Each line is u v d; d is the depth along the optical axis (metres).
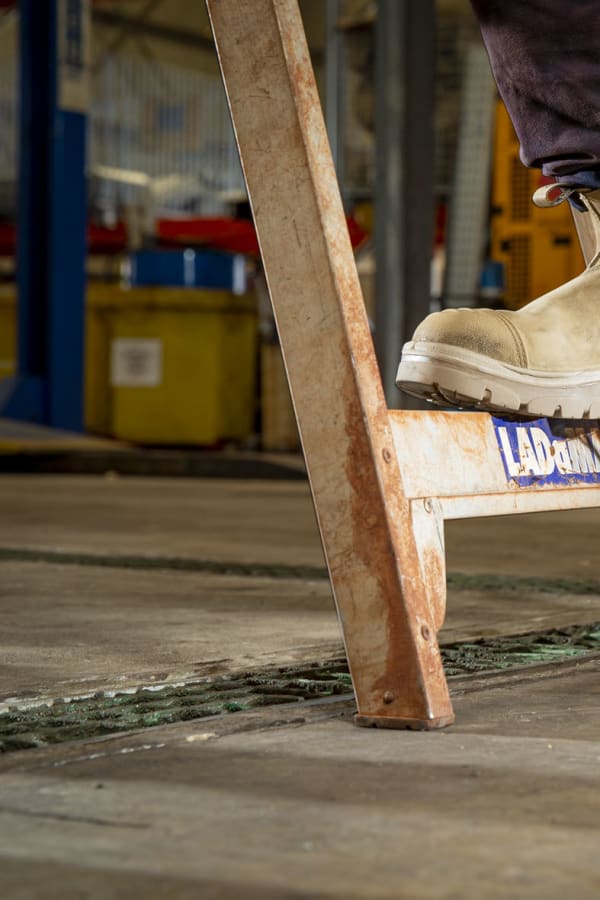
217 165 24.94
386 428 2.30
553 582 4.73
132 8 24.50
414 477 2.35
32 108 14.80
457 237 14.62
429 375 2.40
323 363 2.29
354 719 2.37
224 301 15.22
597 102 2.49
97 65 24.27
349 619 2.34
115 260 17.83
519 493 2.60
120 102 24.42
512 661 3.08
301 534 6.68
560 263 15.70
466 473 2.47
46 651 3.25
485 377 2.43
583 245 2.81
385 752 2.13
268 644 3.36
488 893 1.45
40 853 1.60
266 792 1.88
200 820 1.74
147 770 2.01
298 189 2.27
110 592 4.45
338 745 2.18
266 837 1.66
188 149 24.92
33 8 14.73
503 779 1.95
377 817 1.75
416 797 1.85
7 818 1.75
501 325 2.47
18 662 3.09
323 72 23.36
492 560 5.54
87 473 12.73
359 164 14.93
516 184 15.85
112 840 1.65
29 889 1.47
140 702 2.63
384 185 11.20
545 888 1.47
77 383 14.90
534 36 2.50
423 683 2.29
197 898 1.44
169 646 3.32
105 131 24.30
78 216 14.82
